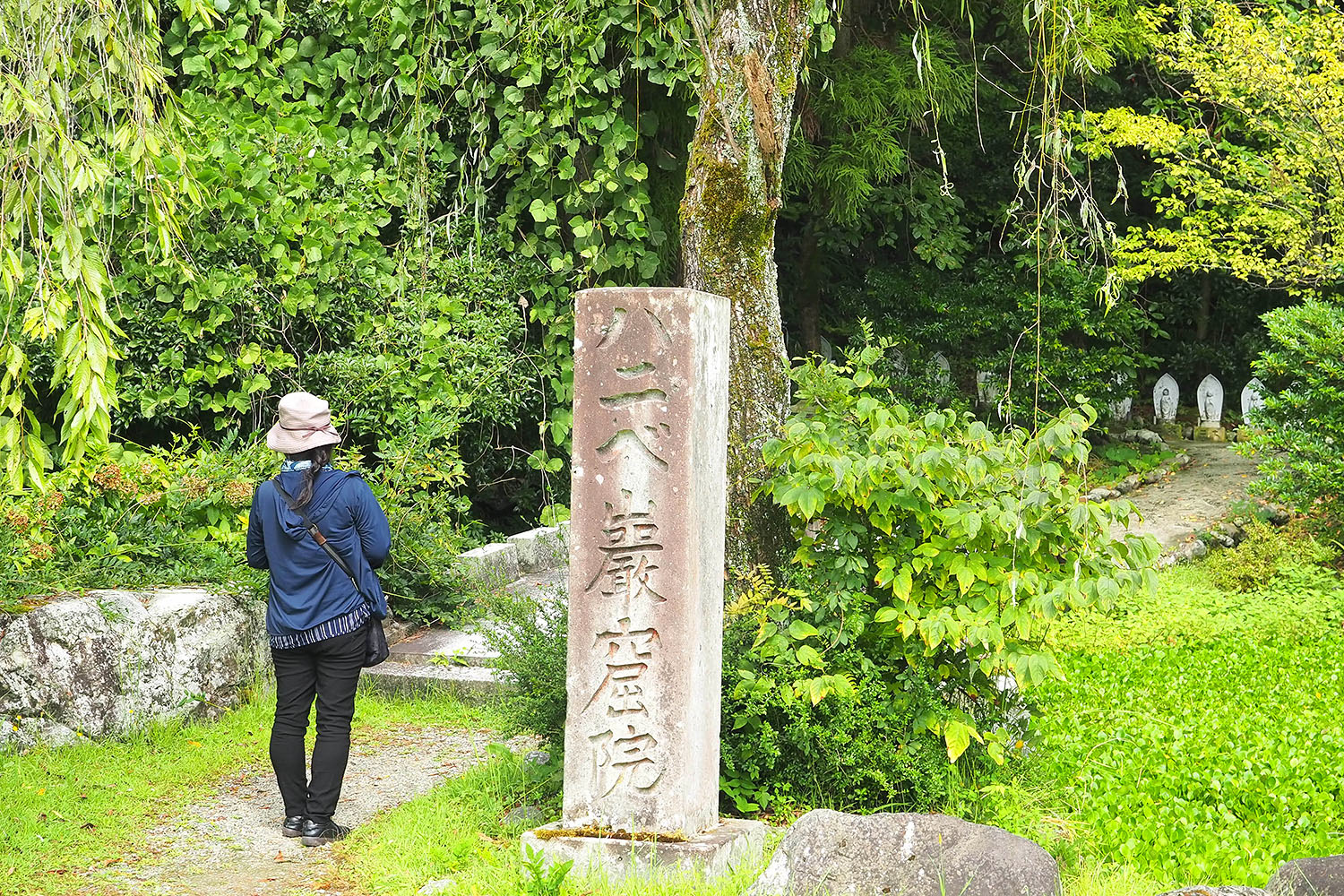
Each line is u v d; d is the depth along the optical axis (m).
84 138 7.52
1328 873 3.76
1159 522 11.59
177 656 6.20
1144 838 4.77
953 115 12.62
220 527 7.45
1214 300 17.03
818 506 4.74
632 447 4.27
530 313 10.41
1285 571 9.59
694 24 5.28
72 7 4.70
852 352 5.43
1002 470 4.95
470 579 8.21
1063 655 8.16
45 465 4.42
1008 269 13.65
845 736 4.73
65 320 4.41
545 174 10.02
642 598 4.28
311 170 9.44
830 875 3.87
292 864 4.54
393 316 9.48
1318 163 10.35
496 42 9.76
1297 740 6.11
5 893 4.16
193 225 8.90
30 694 5.54
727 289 5.43
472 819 4.83
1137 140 10.86
